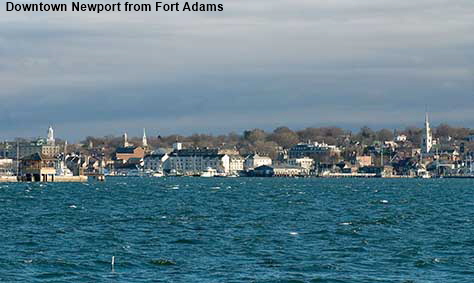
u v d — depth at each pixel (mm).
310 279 194000
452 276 199250
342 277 197000
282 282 190125
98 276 196125
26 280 190125
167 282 189125
